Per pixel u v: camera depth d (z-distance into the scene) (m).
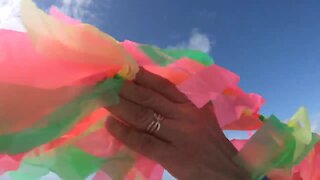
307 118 0.29
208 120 0.23
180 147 0.22
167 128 0.21
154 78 0.21
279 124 0.27
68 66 0.19
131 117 0.20
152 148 0.21
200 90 0.23
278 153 0.26
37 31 0.18
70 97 0.18
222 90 0.23
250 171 0.24
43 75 0.18
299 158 0.28
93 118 0.22
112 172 0.22
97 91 0.19
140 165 0.23
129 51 0.22
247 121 0.29
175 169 0.22
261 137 0.26
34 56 0.18
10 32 0.18
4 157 0.18
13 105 0.17
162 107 0.21
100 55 0.19
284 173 0.26
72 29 0.19
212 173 0.23
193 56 0.23
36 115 0.17
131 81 0.20
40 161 0.21
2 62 0.18
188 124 0.22
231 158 0.24
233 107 0.25
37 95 0.18
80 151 0.22
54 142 0.21
